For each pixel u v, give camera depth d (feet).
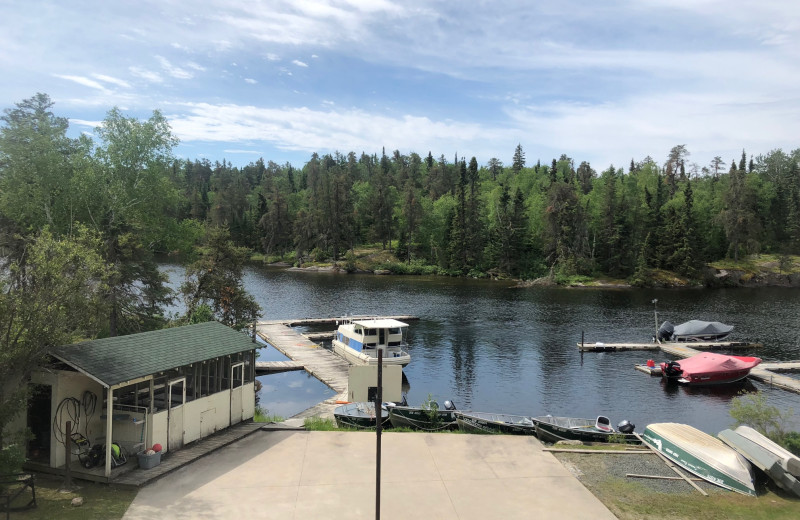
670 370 112.16
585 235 323.37
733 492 47.85
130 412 48.65
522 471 50.90
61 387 45.27
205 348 57.16
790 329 171.32
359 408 75.61
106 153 128.47
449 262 359.66
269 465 49.90
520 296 245.86
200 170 655.35
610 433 67.56
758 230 320.70
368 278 323.16
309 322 174.81
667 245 305.53
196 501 41.86
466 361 128.88
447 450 55.88
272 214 419.95
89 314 50.01
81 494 42.06
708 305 220.02
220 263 120.78
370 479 47.62
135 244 106.11
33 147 115.03
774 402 99.30
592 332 163.94
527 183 456.04
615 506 44.11
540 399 100.99
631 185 378.73
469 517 41.22
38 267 45.60
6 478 40.81
